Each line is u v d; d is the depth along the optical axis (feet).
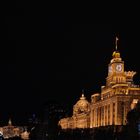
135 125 646.33
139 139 621.72
